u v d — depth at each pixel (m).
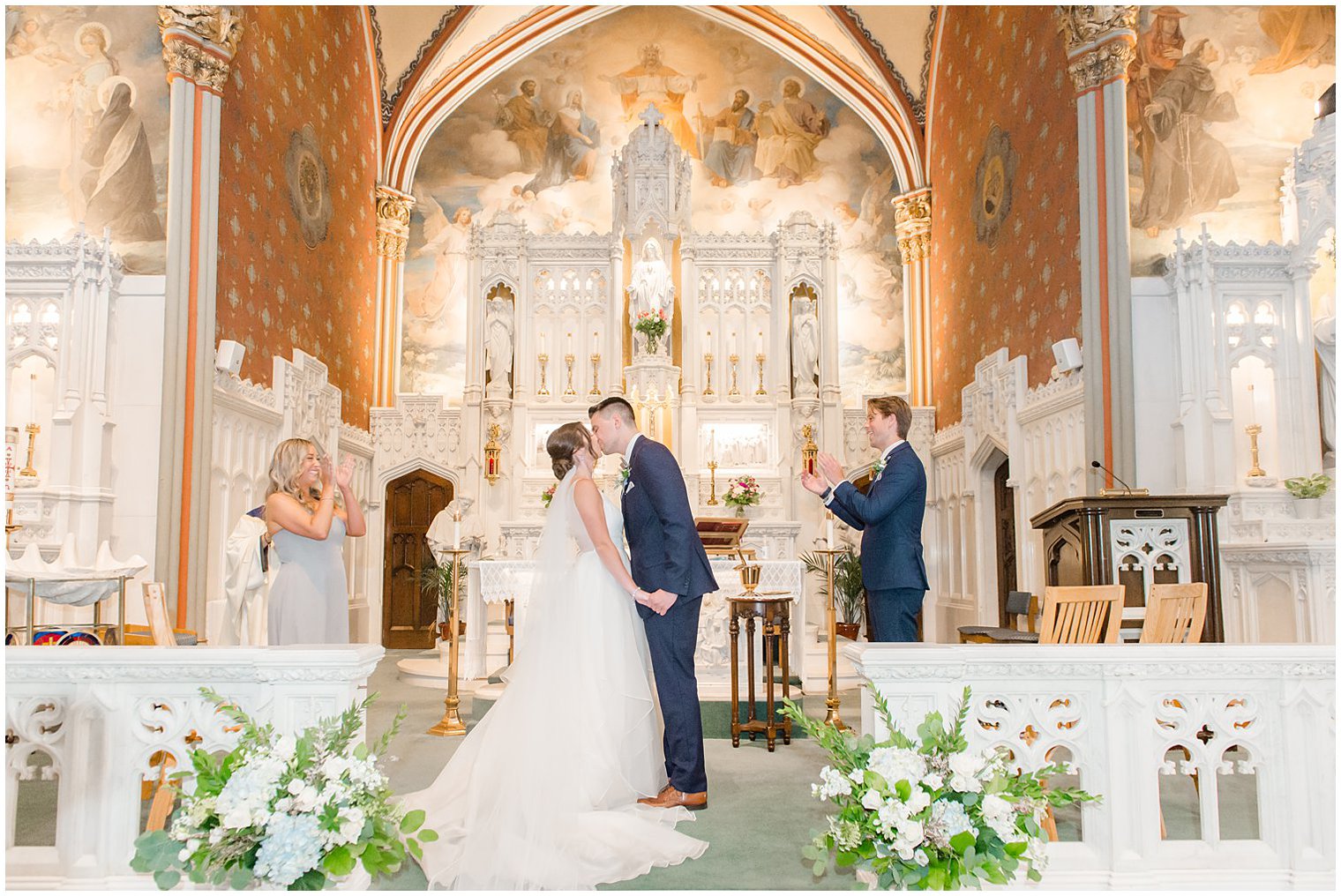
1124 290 8.57
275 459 4.86
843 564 12.99
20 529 7.68
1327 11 8.73
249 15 9.81
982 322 12.28
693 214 15.83
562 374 14.37
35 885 3.31
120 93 8.70
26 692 3.40
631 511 4.52
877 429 4.59
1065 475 9.47
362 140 14.04
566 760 3.72
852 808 2.95
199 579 8.41
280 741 2.97
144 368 8.44
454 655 6.77
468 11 14.74
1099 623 4.56
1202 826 3.52
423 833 3.09
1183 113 8.81
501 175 15.83
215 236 8.77
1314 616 7.06
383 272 14.91
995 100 11.88
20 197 8.55
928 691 3.42
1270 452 8.32
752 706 6.33
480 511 13.77
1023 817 2.97
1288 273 8.30
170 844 2.87
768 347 14.44
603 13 15.80
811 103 15.95
